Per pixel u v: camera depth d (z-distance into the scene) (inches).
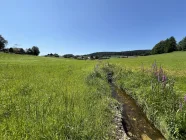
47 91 391.9
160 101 362.6
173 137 261.1
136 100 469.7
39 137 199.6
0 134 193.9
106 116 317.4
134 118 367.2
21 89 397.4
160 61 1968.5
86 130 233.6
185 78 673.0
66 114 260.4
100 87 540.1
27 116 240.4
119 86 662.5
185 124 261.9
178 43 5152.6
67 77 635.5
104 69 1167.0
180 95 385.7
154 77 525.7
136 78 633.6
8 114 257.1
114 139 255.8
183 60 2023.9
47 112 262.7
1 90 377.7
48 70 840.9
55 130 217.2
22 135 197.9
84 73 781.3
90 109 309.4
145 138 290.4
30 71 744.3
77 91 406.6
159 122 315.6
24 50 5019.7
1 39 4451.3
